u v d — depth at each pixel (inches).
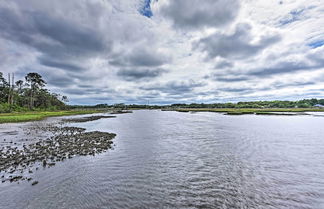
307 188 337.4
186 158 530.0
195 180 373.1
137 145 700.0
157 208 269.3
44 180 364.2
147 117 2464.3
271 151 610.2
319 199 297.9
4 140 758.5
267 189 332.5
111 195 308.2
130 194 312.0
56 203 280.2
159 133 1012.5
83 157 528.7
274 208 271.0
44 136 858.1
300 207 274.1
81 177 383.6
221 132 1036.5
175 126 1357.0
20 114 2145.7
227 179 378.0
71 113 3078.2
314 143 735.1
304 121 1681.8
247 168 445.7
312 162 492.4
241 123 1526.8
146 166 458.6
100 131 1090.1
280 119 1914.4
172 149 638.5
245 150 624.7
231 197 302.2
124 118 2261.3
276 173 412.2
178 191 324.2
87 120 1845.5
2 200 286.2
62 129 1109.7
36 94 3708.2
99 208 267.9
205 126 1336.1
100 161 495.5
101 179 374.6
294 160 510.0
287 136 896.3
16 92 3496.6
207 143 740.0
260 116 2421.3
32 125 1320.1
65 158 514.3
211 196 305.9
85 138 809.5
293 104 5703.7
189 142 761.0
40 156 523.8
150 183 357.4
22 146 649.6
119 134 978.1
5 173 395.2
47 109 3518.7
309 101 6220.5
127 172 416.8
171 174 406.3
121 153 581.3
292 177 388.8
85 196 303.1
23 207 268.8
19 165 447.8
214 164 475.8
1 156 517.7
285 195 310.2
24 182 352.2
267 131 1063.0
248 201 289.6
